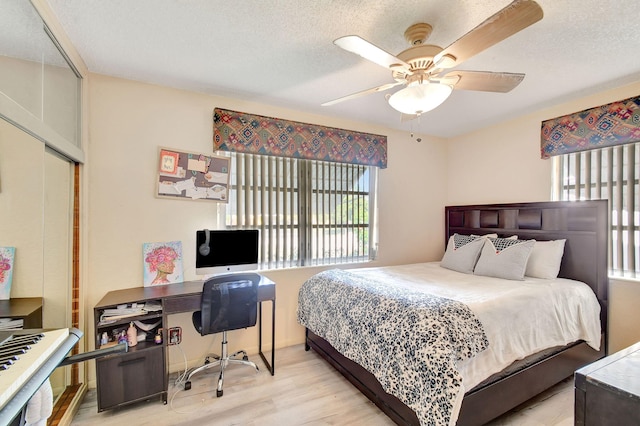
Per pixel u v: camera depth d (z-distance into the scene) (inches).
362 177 137.0
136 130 94.2
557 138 111.3
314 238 125.3
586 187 105.7
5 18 52.9
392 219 143.6
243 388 88.0
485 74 62.9
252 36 69.7
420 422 58.0
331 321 91.4
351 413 76.5
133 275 93.4
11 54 54.3
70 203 83.4
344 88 98.7
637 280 93.4
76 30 67.6
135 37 70.4
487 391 65.4
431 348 59.7
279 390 86.8
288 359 106.1
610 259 99.6
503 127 133.0
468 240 125.4
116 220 91.7
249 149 108.3
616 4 57.3
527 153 123.4
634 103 91.6
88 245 87.9
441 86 60.9
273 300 96.5
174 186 99.3
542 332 78.2
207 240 96.7
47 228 73.1
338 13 61.1
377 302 77.9
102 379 75.4
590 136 102.0
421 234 152.0
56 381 78.2
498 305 73.7
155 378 80.9
